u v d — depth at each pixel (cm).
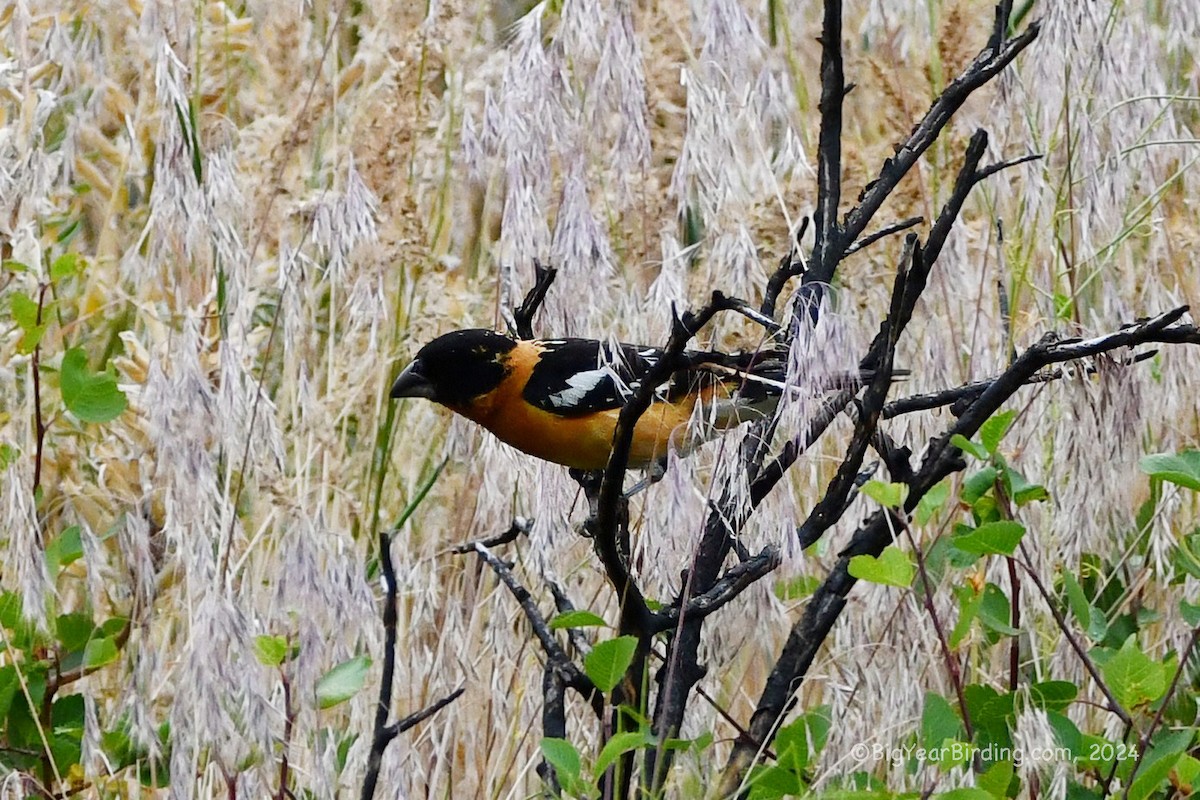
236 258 768
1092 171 763
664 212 836
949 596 619
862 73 989
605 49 721
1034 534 665
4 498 664
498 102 773
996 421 566
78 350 695
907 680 570
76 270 829
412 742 692
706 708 629
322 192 938
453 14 948
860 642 619
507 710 691
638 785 564
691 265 845
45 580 650
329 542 665
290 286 828
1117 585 723
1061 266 801
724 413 596
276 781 630
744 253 711
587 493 793
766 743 570
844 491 559
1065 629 575
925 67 976
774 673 580
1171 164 853
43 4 962
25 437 798
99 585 684
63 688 773
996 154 808
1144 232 855
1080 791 561
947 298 753
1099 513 610
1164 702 533
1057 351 541
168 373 755
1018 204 796
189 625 650
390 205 915
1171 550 664
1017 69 786
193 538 643
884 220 878
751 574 541
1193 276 838
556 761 511
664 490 543
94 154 957
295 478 804
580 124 761
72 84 930
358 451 902
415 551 873
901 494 510
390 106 921
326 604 632
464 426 792
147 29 924
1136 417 601
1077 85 762
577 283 700
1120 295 787
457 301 925
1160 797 602
